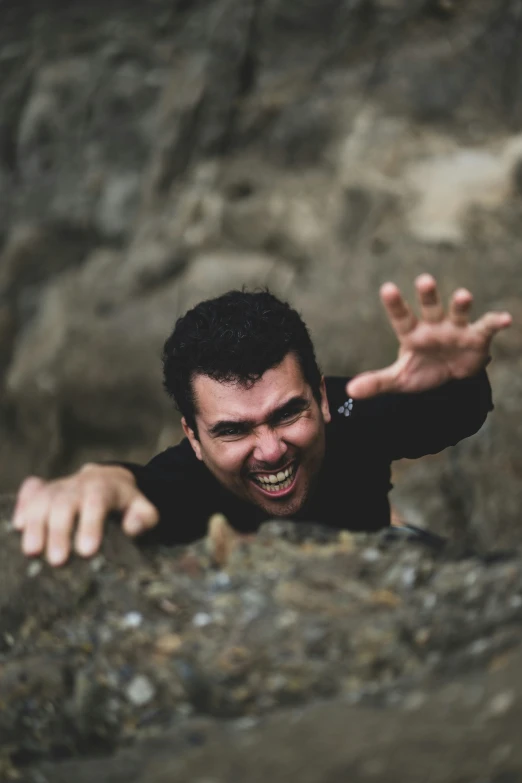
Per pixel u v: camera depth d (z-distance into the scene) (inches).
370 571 62.9
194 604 63.0
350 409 96.3
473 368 82.9
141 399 361.4
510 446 183.9
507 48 401.7
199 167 440.5
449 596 59.9
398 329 81.6
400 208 356.8
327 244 367.6
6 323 448.8
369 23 430.6
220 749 52.4
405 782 47.1
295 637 59.1
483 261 308.8
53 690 60.9
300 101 429.7
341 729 51.2
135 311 378.6
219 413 85.0
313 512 94.7
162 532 80.3
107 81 471.5
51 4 490.3
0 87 490.0
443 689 52.8
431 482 195.2
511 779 46.0
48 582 66.2
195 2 471.8
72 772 54.9
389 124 402.6
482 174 359.3
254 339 83.7
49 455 376.8
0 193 480.1
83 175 466.6
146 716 58.8
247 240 392.2
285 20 446.9
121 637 62.1
